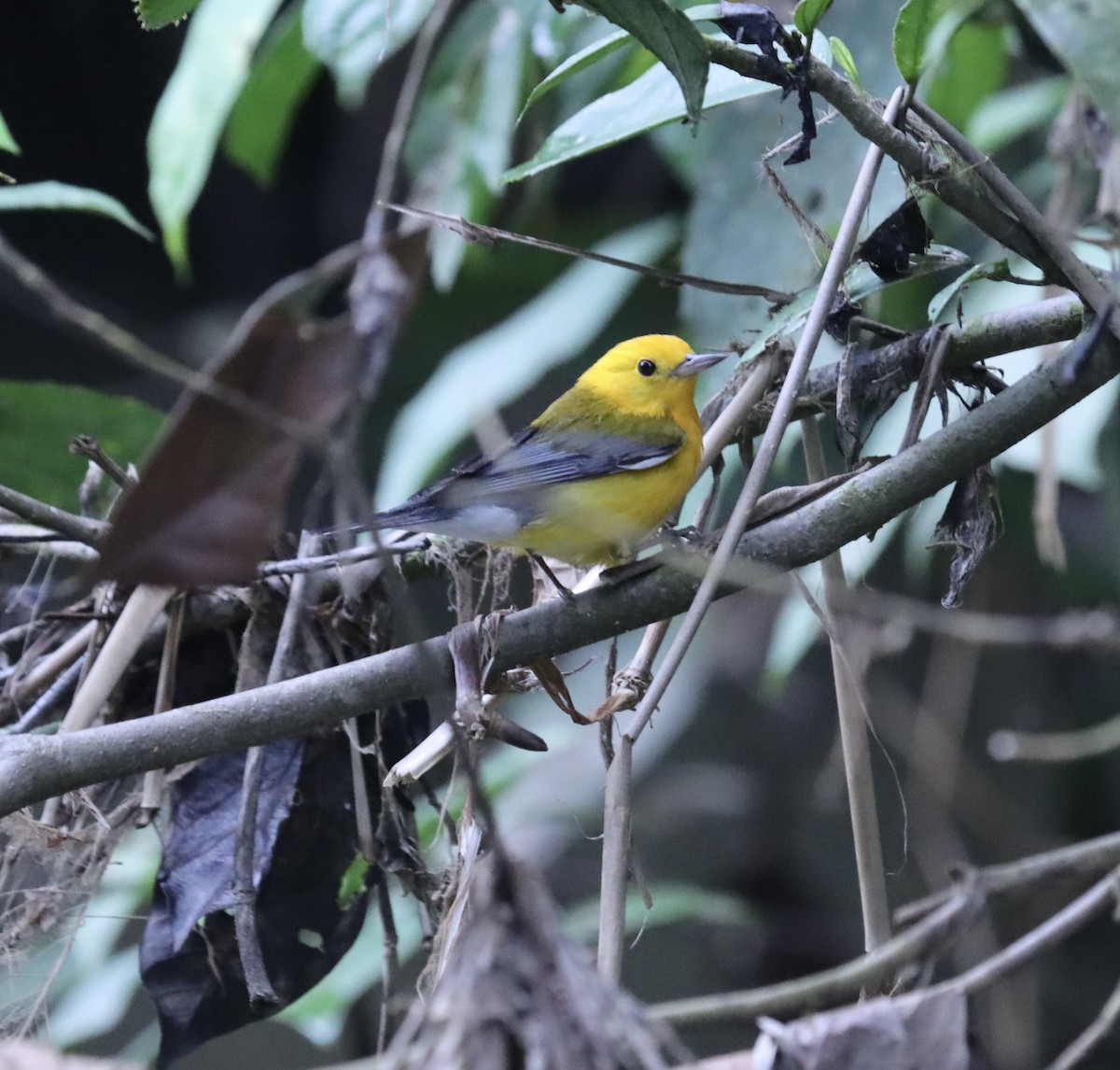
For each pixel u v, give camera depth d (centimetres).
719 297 925
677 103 641
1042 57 1165
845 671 597
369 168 1744
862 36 876
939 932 480
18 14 1600
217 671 744
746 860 1594
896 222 632
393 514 688
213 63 895
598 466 731
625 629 569
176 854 676
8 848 664
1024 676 1589
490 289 1587
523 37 1043
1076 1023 1493
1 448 826
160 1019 675
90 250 1742
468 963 371
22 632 775
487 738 564
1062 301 597
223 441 392
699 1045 1530
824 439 1052
